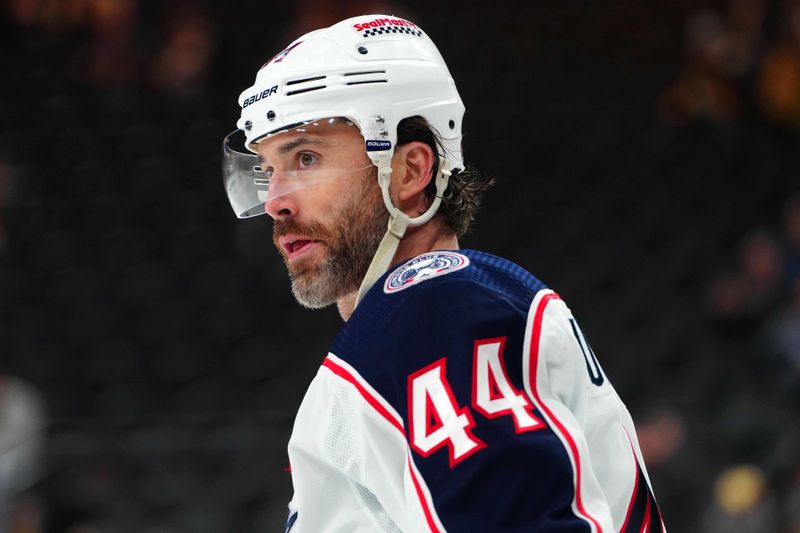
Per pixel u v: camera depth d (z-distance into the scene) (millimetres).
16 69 31297
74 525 17516
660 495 17312
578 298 26656
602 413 4684
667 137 29703
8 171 28891
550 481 3943
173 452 18188
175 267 27281
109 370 25547
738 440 17516
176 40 30609
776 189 28688
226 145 5246
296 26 29203
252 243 26938
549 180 29219
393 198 4883
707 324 24469
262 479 18250
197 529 17688
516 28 32625
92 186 29094
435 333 4285
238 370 25281
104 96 30609
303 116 4754
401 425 4250
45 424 18031
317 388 4621
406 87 4867
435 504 3980
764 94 29000
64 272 27312
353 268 4840
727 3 31312
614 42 32094
